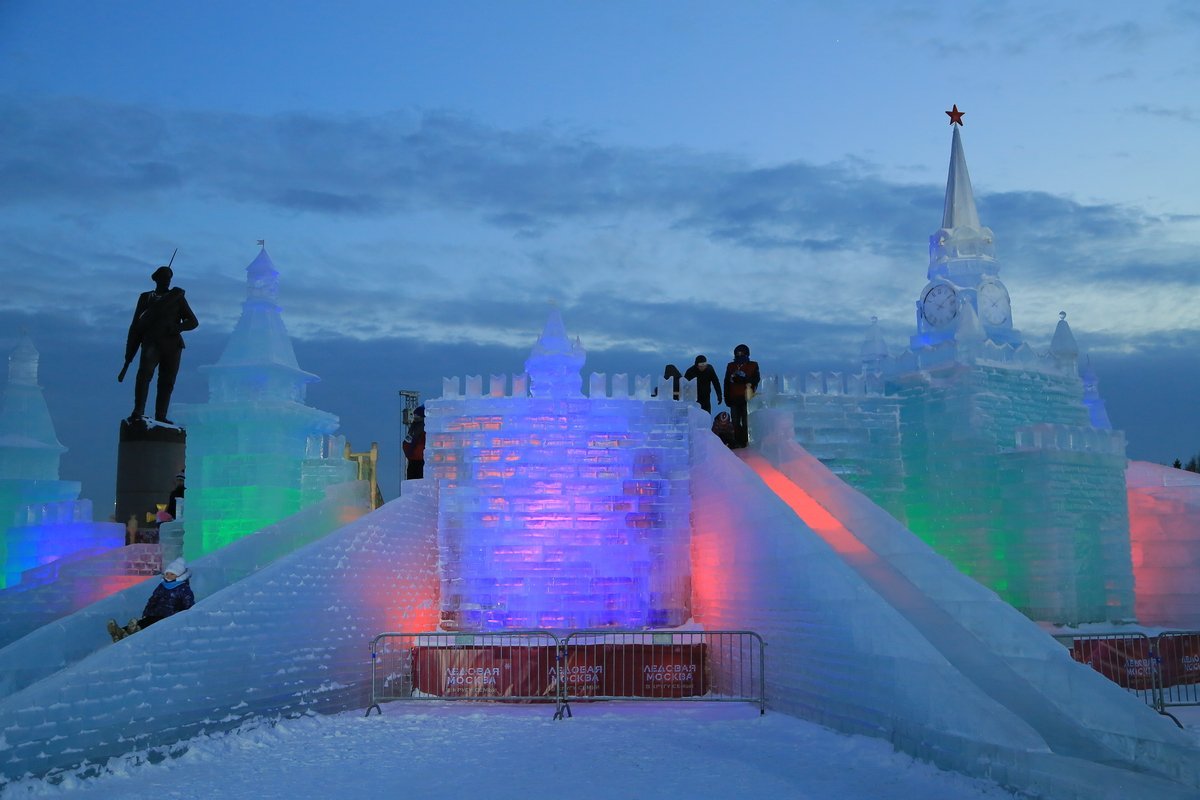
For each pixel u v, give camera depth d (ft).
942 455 100.99
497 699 70.23
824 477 79.20
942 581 62.13
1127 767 43.91
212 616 57.06
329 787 45.37
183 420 90.79
